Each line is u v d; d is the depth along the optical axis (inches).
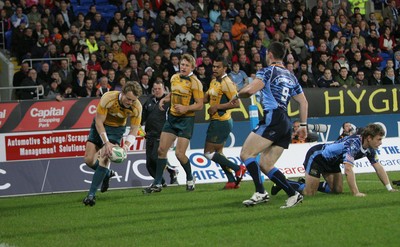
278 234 747.4
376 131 1031.6
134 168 1422.2
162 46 2164.1
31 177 1402.6
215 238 744.3
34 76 1839.3
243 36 2193.7
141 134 1505.9
